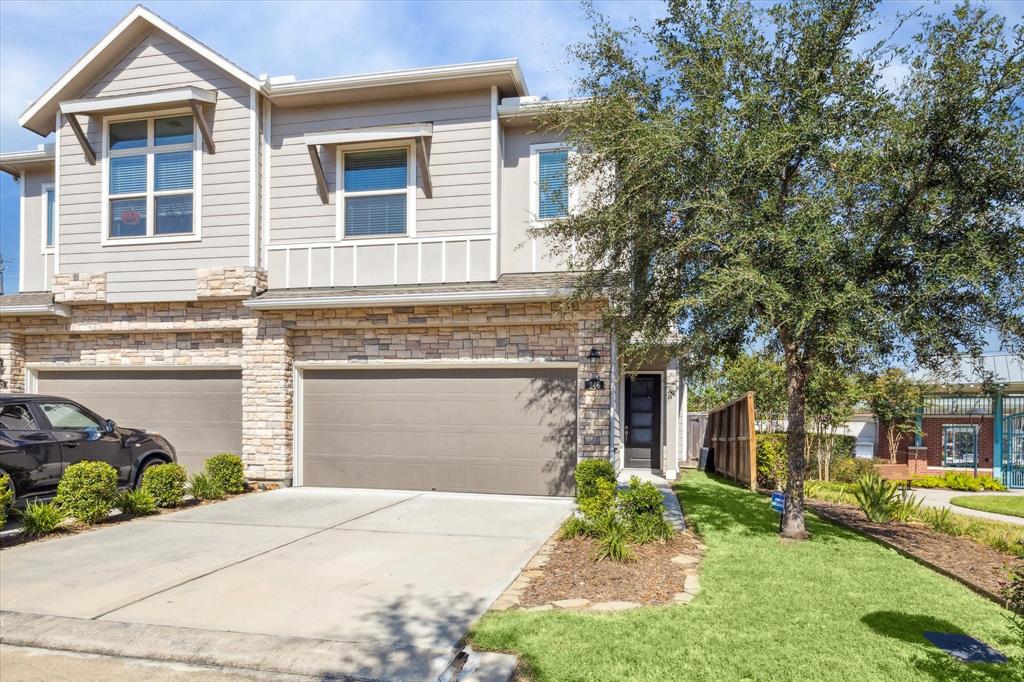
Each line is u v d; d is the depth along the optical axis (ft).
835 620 17.06
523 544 25.67
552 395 37.50
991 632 16.44
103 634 16.44
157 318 41.73
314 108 40.96
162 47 41.42
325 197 40.29
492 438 38.09
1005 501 46.32
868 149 22.48
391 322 38.68
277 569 22.16
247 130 40.29
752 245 22.49
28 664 15.28
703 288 22.95
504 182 40.16
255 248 40.09
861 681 13.57
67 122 42.52
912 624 16.85
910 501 33.01
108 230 41.91
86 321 42.73
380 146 40.04
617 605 18.24
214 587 20.17
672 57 25.49
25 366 44.47
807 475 54.44
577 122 29.14
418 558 23.57
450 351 38.60
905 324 22.17
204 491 35.53
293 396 40.45
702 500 37.01
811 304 20.89
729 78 24.95
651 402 54.90
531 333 37.65
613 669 14.05
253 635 16.26
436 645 15.60
